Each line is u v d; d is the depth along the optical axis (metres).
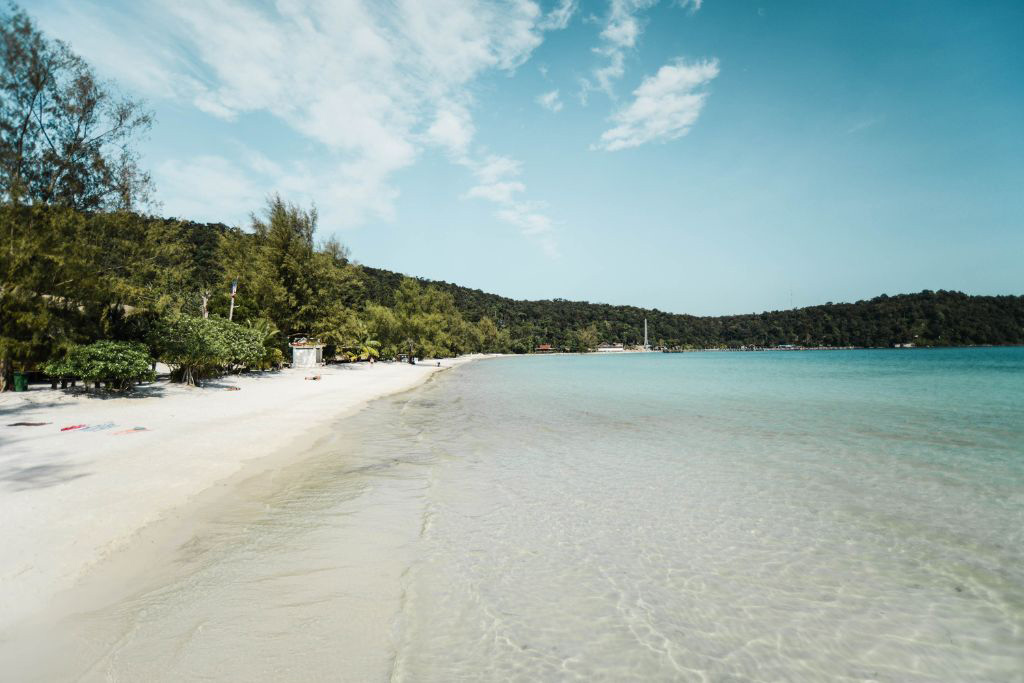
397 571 5.90
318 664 4.07
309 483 9.51
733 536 7.47
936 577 6.27
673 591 5.76
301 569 5.82
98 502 7.42
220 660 4.03
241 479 9.34
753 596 5.71
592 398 28.91
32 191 19.61
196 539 6.51
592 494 9.42
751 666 4.43
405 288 73.06
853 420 19.77
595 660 4.40
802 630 5.04
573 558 6.54
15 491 7.73
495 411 22.31
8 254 16.97
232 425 14.85
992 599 5.74
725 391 33.72
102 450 10.55
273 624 4.62
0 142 18.88
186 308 32.75
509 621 4.98
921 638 4.97
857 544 7.25
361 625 4.70
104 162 21.73
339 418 18.17
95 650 4.06
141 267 23.78
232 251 51.16
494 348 150.62
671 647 4.66
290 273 46.50
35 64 19.47
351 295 67.25
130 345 18.61
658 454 13.09
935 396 29.84
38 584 5.01
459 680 4.00
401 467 11.12
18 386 17.75
